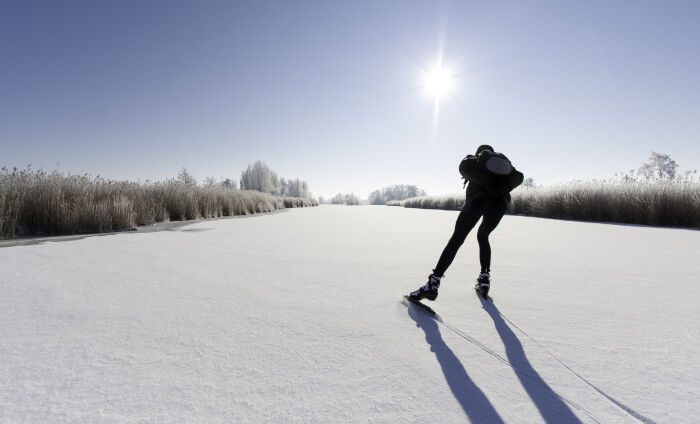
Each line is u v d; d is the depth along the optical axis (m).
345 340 1.43
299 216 12.35
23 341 1.35
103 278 2.38
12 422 0.86
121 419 0.89
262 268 2.84
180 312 1.74
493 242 4.71
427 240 4.95
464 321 1.68
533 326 1.62
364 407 0.97
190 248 3.83
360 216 12.72
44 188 5.59
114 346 1.33
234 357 1.26
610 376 1.16
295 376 1.13
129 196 7.45
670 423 0.90
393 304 1.94
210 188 12.63
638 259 3.36
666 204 7.76
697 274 2.70
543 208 11.79
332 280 2.47
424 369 1.20
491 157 2.04
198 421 0.89
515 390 1.07
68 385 1.04
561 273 2.76
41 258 3.08
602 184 10.70
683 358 1.28
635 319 1.70
